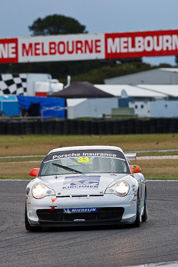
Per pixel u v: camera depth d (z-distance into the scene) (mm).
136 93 193250
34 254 23781
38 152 91125
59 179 30312
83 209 28438
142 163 73000
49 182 30047
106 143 100438
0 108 144625
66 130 121562
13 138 116500
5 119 139875
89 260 22156
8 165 75938
